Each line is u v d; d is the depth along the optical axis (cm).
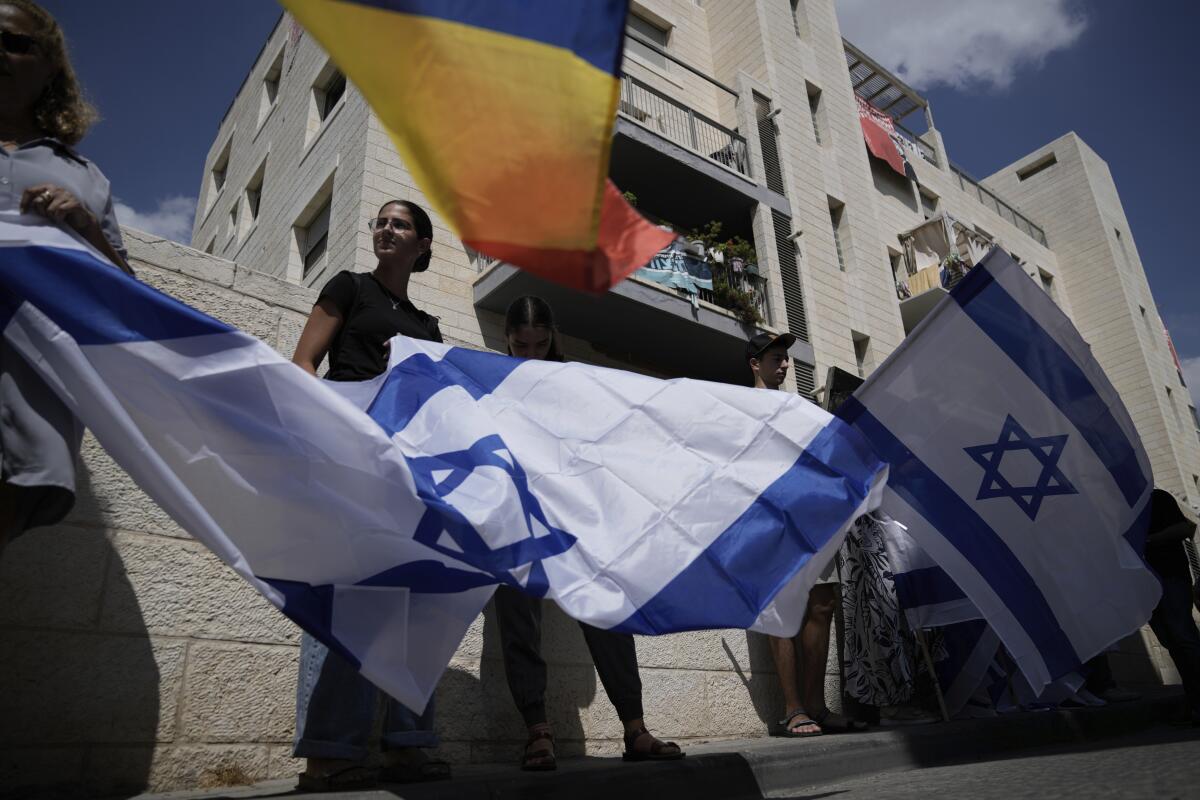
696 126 1797
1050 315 419
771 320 1581
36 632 246
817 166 1945
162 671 265
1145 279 3114
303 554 208
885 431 393
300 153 1673
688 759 297
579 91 143
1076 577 378
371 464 221
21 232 197
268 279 341
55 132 232
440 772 255
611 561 250
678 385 298
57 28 230
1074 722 475
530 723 286
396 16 144
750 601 257
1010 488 388
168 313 206
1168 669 947
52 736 240
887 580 450
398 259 309
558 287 1276
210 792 251
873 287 1942
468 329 1327
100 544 266
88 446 274
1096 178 3123
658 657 398
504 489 246
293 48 1967
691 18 2025
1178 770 243
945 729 399
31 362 185
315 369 274
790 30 2078
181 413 202
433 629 215
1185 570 494
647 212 1653
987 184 3356
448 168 141
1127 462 404
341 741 238
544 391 292
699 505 270
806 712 417
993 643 452
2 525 176
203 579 283
